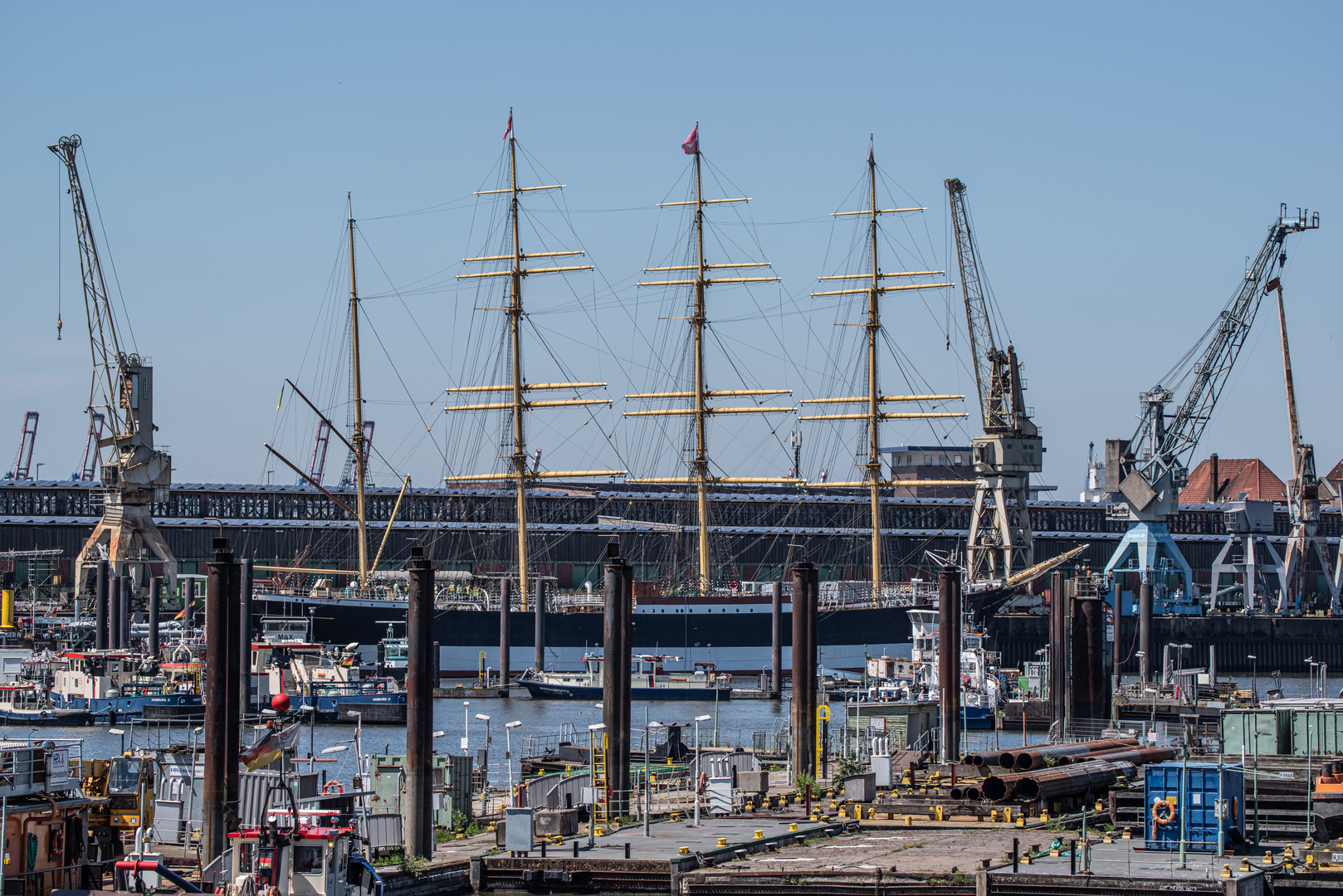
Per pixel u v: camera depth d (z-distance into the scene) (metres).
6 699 171.50
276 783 68.62
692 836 78.56
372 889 59.56
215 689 68.81
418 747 72.94
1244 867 65.75
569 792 86.06
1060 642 147.00
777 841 77.38
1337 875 64.44
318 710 167.25
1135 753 98.56
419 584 73.31
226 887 57.69
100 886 62.31
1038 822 83.12
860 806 87.31
